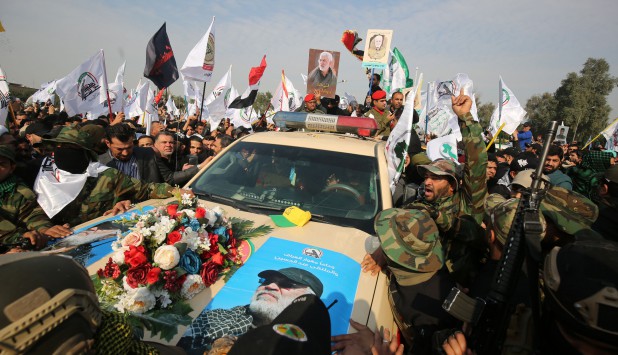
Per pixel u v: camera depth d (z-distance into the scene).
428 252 1.88
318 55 7.32
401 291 1.98
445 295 1.90
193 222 2.11
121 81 9.18
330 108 8.24
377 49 7.81
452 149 5.11
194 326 1.68
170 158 4.87
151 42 5.78
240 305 1.83
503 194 5.01
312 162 3.27
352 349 1.60
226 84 10.95
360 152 3.37
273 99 10.38
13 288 0.64
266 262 2.19
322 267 2.17
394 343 1.65
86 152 3.18
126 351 0.92
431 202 2.89
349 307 1.89
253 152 3.46
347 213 2.83
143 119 11.21
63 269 0.73
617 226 2.54
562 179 5.03
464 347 1.37
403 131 3.20
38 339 0.63
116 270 1.84
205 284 1.94
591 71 51.16
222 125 12.26
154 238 1.88
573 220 2.01
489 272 1.98
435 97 7.50
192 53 6.27
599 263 0.95
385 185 3.03
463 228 2.57
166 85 6.03
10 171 2.86
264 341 0.79
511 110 8.07
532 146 7.70
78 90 6.45
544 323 1.10
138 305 1.72
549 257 1.08
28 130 5.81
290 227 2.64
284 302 1.85
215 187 3.23
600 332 0.89
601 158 6.03
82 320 0.72
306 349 0.79
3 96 5.66
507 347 1.23
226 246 2.23
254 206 2.96
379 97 6.86
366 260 2.27
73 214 3.23
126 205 2.93
